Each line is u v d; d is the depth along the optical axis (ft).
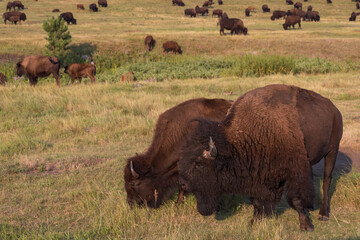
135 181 28.94
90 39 196.95
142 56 191.42
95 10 370.53
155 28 267.59
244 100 26.61
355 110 66.44
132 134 56.39
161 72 141.59
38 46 181.06
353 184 33.32
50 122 62.64
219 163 23.44
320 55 191.31
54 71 120.26
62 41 171.63
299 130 25.43
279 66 129.29
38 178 39.60
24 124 62.44
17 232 28.02
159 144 30.17
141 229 28.17
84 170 41.01
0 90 91.61
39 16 323.16
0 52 168.25
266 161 24.90
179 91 90.79
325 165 30.55
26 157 44.37
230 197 31.96
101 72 165.27
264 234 25.54
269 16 378.12
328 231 26.81
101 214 29.45
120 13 364.99
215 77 125.59
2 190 36.24
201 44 207.10
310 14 339.98
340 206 30.99
